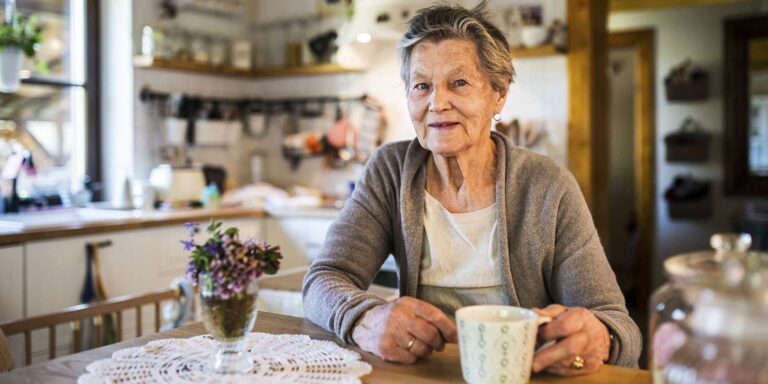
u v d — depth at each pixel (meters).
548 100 3.44
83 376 0.93
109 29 3.73
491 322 0.84
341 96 4.10
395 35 3.53
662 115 5.02
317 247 3.48
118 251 2.94
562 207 1.28
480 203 1.33
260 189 3.93
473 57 1.23
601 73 3.58
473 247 1.31
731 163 4.82
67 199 3.54
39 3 3.51
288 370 0.95
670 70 4.96
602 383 0.91
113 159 3.75
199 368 0.96
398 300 1.06
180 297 1.99
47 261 2.69
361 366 0.96
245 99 4.30
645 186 5.07
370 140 3.89
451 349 1.07
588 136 3.32
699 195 4.87
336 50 4.00
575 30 3.34
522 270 1.29
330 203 3.83
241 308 0.93
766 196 4.74
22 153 3.23
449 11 1.26
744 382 0.70
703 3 4.69
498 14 3.53
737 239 0.79
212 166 3.96
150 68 3.75
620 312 1.14
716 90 4.85
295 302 1.68
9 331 1.50
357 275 1.34
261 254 0.94
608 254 3.64
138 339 1.12
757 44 4.72
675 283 0.77
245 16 4.32
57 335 2.73
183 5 3.85
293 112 4.29
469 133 1.24
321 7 4.06
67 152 3.65
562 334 0.95
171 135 3.77
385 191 1.40
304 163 4.27
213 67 3.94
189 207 3.58
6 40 3.02
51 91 3.56
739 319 0.70
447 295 1.34
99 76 3.76
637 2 4.82
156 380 0.91
